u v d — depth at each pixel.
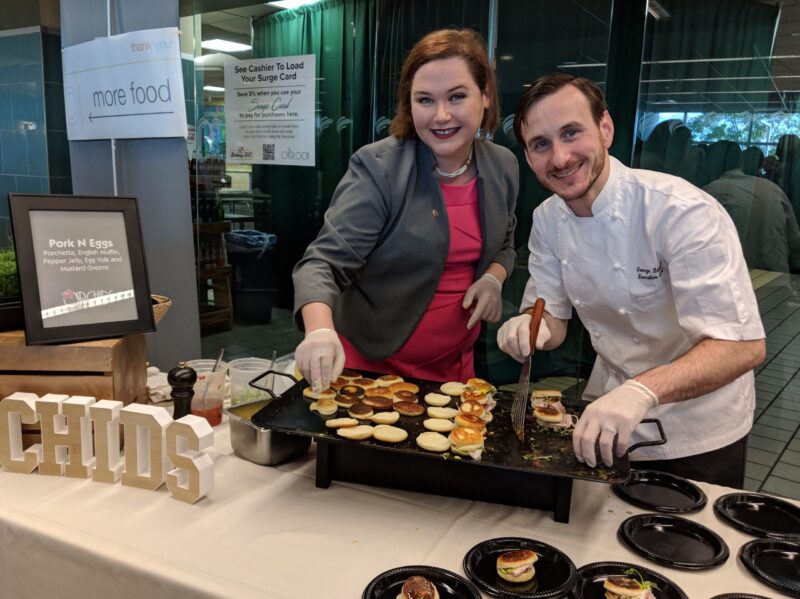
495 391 1.50
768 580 0.96
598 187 1.39
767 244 3.02
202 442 1.18
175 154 2.68
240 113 3.59
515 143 3.51
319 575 0.97
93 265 1.48
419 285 1.68
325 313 1.37
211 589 0.93
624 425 1.05
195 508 1.17
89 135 2.90
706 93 3.17
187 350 2.93
